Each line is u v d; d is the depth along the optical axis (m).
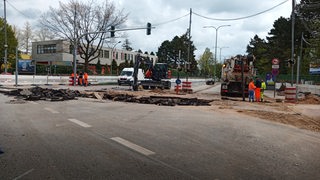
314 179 5.57
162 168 5.91
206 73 117.81
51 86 38.41
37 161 6.23
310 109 18.70
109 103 18.27
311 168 6.21
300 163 6.53
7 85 36.91
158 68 37.12
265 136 9.23
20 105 16.09
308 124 12.65
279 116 14.44
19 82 39.19
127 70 47.19
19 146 7.38
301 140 8.95
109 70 86.25
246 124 11.33
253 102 23.06
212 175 5.59
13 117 11.91
